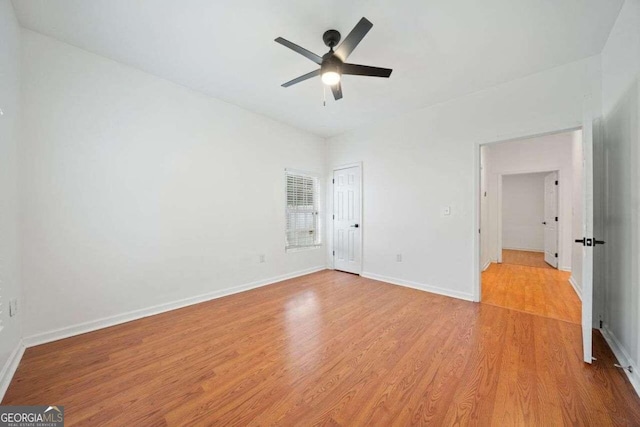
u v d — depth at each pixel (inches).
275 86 118.0
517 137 110.3
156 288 109.3
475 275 121.7
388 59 95.7
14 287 73.0
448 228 131.0
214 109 129.3
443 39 84.8
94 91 94.0
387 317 103.2
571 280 150.1
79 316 90.6
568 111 98.5
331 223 191.6
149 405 56.6
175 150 115.5
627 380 63.4
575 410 54.4
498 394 59.3
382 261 159.6
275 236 158.7
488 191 198.5
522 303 118.4
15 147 74.6
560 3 70.1
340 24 78.3
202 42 87.5
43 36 83.9
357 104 135.7
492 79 110.1
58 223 86.7
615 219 77.9
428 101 131.7
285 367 70.2
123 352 78.1
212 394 60.0
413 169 144.6
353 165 174.6
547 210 207.3
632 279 65.1
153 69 104.3
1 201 64.3
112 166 98.1
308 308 113.7
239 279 139.3
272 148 157.2
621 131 73.1
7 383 63.1
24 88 80.4
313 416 53.4
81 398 58.6
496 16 74.8
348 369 69.2
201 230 124.2
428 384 62.9
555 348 78.8
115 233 98.8
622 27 71.7
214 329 93.7
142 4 71.0
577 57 94.7
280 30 81.2
